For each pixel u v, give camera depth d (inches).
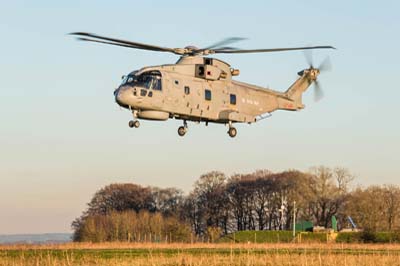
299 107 5679.1
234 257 4252.0
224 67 5039.4
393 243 7219.5
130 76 4704.7
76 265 3828.7
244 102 5172.2
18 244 5565.9
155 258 4094.5
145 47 4650.6
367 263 4037.9
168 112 4778.5
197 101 4872.0
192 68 4894.2
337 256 4296.3
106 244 5905.5
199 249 5157.5
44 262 3907.5
